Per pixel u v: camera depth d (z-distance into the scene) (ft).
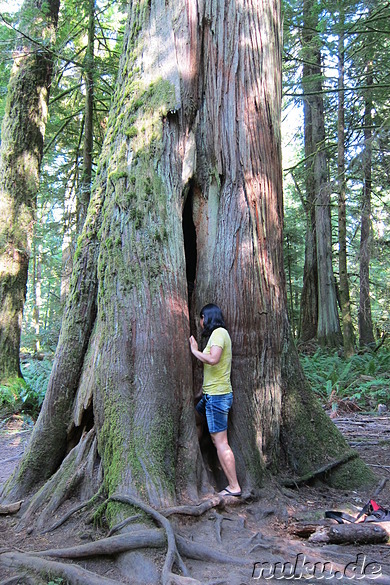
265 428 14.67
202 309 14.08
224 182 15.12
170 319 13.05
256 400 14.42
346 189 43.34
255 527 12.00
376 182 43.73
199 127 15.38
